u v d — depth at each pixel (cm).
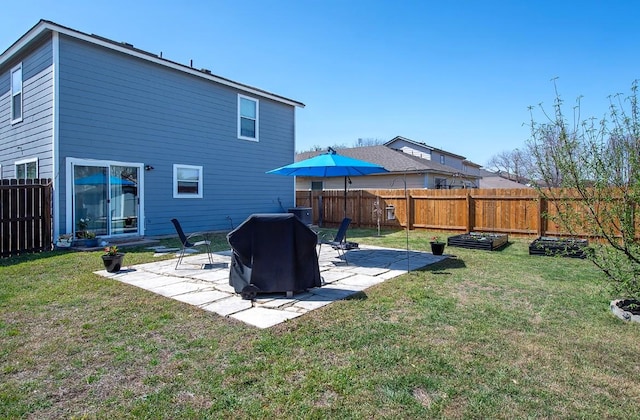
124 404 235
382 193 1340
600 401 237
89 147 906
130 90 983
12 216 760
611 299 441
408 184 2059
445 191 1189
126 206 985
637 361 291
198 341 328
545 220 1014
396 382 258
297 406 231
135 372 275
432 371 274
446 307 422
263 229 465
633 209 367
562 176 401
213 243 965
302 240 475
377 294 475
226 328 359
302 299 454
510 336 339
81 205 896
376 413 224
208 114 1175
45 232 815
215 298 459
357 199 1412
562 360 292
